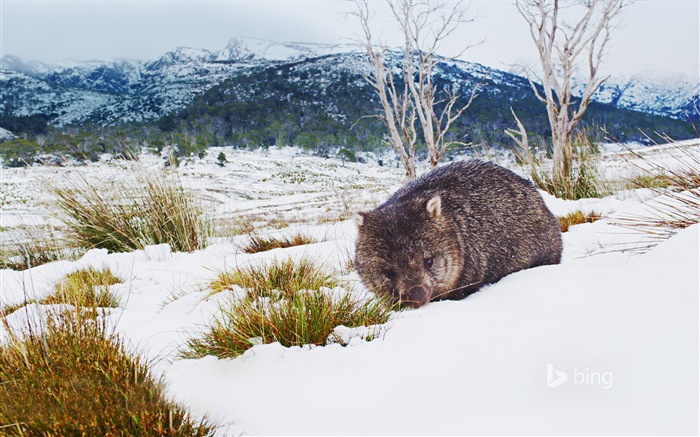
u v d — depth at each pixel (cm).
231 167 7562
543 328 262
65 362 270
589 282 327
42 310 397
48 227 862
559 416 183
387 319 358
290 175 7075
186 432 216
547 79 1230
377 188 1502
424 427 195
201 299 456
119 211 833
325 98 17312
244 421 225
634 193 865
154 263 677
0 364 277
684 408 171
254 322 331
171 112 15688
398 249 419
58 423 215
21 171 6919
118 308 475
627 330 233
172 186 864
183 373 292
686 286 260
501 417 190
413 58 1459
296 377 262
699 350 199
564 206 869
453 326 304
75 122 18012
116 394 238
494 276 467
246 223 1009
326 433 204
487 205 473
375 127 11788
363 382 244
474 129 7550
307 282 433
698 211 409
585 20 1173
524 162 1232
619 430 168
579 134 1166
